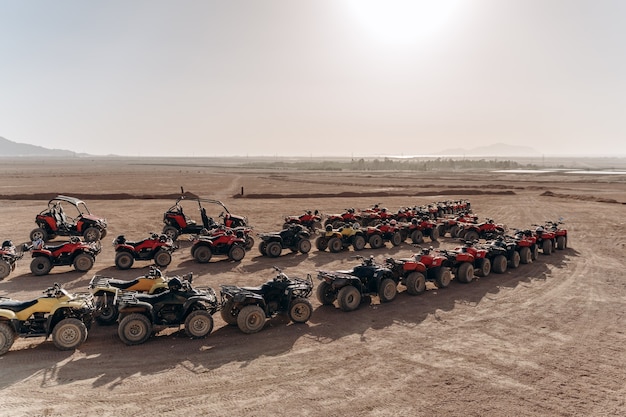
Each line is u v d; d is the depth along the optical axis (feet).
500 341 32.91
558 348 31.68
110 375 26.96
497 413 23.16
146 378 26.63
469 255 49.75
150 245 54.44
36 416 22.39
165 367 28.17
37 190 165.17
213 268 54.75
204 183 222.28
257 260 59.57
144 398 24.31
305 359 29.60
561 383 26.48
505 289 47.03
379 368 28.32
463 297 44.19
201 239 57.21
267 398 24.52
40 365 28.17
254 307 34.12
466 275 49.14
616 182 258.37
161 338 33.04
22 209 105.40
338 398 24.57
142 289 36.96
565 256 64.18
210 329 33.09
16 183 208.95
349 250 67.21
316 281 49.55
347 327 35.76
